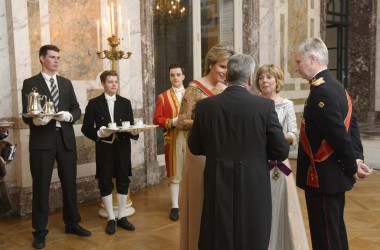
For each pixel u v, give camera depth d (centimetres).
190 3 682
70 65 485
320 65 250
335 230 250
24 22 439
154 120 436
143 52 566
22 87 402
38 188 369
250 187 216
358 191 545
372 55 1196
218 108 222
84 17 494
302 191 545
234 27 732
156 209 475
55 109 381
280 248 285
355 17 1209
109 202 406
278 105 320
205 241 222
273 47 775
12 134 449
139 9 558
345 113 242
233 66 225
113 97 419
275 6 768
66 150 385
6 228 416
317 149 248
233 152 219
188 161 264
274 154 222
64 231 405
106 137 400
